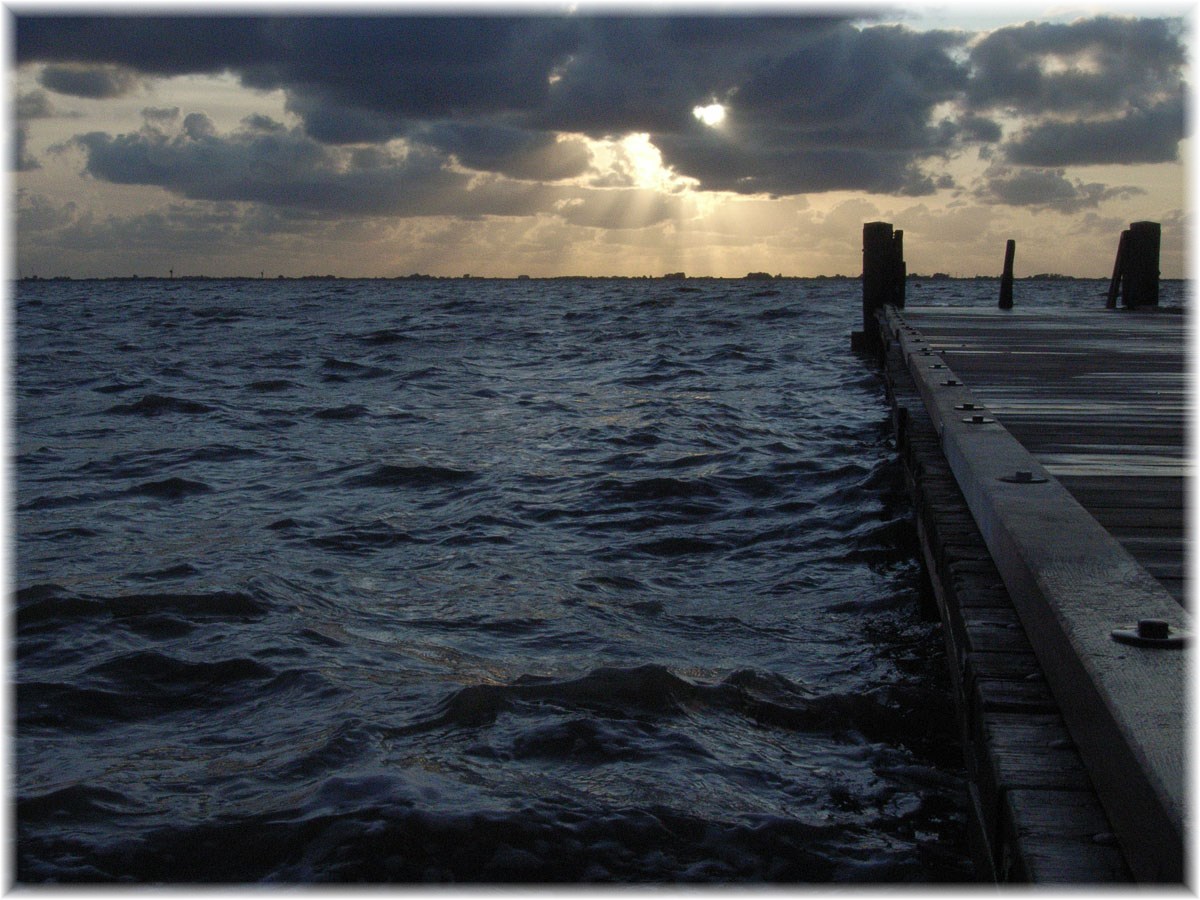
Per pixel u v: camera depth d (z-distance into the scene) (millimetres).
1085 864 1984
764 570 6242
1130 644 2260
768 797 3512
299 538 6969
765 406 13156
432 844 3121
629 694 4242
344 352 21969
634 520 7398
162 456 10094
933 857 3174
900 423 8930
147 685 4402
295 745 3783
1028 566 2920
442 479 8820
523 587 5855
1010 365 9172
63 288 115938
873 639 5102
